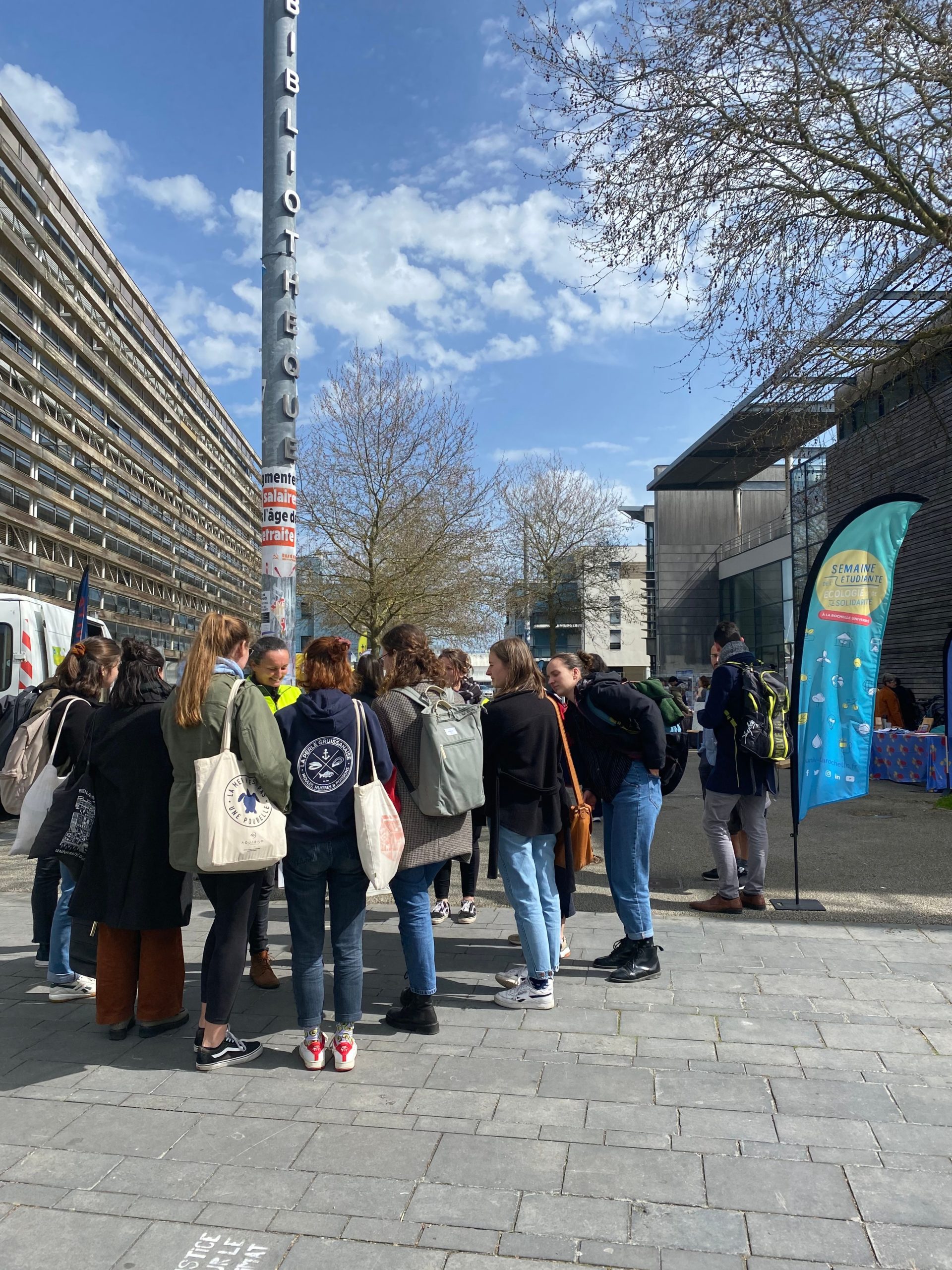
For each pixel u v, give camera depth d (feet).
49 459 179.83
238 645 12.28
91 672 14.64
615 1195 8.53
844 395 41.96
